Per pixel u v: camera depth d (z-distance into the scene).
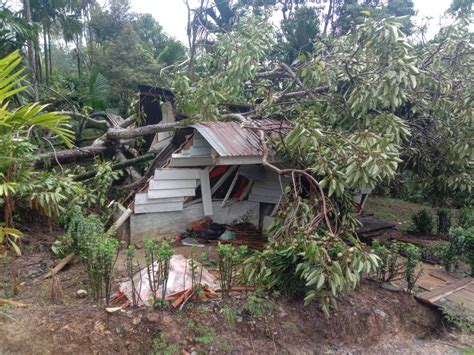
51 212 4.66
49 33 11.88
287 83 6.28
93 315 2.86
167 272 3.06
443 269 4.77
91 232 3.71
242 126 4.61
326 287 3.26
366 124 4.63
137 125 7.91
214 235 5.17
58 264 3.92
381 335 3.43
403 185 7.53
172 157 5.01
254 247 4.91
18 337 2.63
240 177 5.71
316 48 6.49
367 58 4.96
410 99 5.20
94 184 6.05
